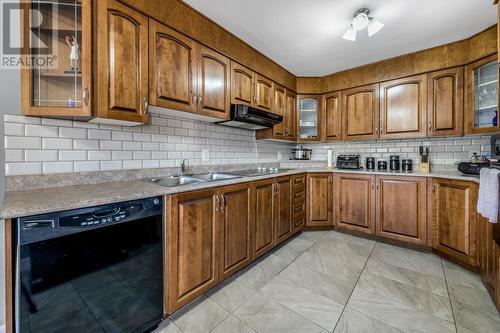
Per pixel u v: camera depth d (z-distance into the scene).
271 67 2.64
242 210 1.83
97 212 1.01
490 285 1.53
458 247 2.00
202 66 1.81
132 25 1.37
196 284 1.46
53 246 0.90
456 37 2.18
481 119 2.20
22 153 1.22
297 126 3.19
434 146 2.68
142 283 1.19
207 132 2.29
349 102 2.96
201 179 2.02
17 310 0.83
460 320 1.33
